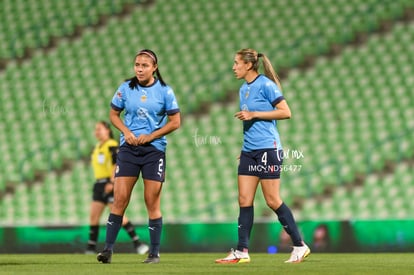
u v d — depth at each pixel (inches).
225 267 941.8
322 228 1649.9
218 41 2925.7
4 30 3127.5
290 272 845.8
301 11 2987.2
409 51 2785.4
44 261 1143.0
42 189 2447.1
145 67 982.4
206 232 1708.9
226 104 2682.1
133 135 988.6
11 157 2608.3
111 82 2854.3
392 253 1573.6
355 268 922.1
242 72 1018.7
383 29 2878.9
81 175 2477.9
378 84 2679.6
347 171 2364.7
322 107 2618.1
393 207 2236.7
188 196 2348.7
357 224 1640.0
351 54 2805.1
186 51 2903.5
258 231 1667.1
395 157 2404.0
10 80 2928.2
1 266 978.1
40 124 2733.8
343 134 2507.4
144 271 860.0
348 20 2903.5
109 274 812.6
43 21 3137.3
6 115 2785.4
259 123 1006.4
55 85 2876.5
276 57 2822.3
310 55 2822.3
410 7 2923.2
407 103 2603.3
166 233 1717.5
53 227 1742.1
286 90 2701.8
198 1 3097.9
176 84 2765.7
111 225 1021.2
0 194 2448.3
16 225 1750.7
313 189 2310.5
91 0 3161.9
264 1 3046.3
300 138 2500.0
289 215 1037.8
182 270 879.7
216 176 2417.6
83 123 2716.5
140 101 992.2
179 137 2561.5
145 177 1005.2
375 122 2546.8
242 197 1026.1
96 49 2994.6
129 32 3038.9
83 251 1731.1
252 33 2933.1
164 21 3051.2
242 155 1023.0
